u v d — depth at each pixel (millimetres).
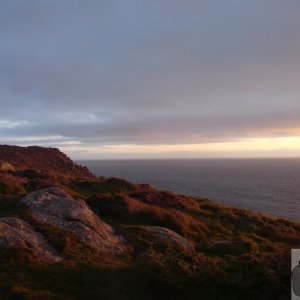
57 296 12062
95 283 13422
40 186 27625
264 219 31125
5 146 59719
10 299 11453
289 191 132000
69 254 15422
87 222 18594
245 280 13398
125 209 23438
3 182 26281
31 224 17047
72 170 61656
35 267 13664
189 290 13000
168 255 15164
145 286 13422
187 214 27734
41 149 63312
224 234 25188
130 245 18281
